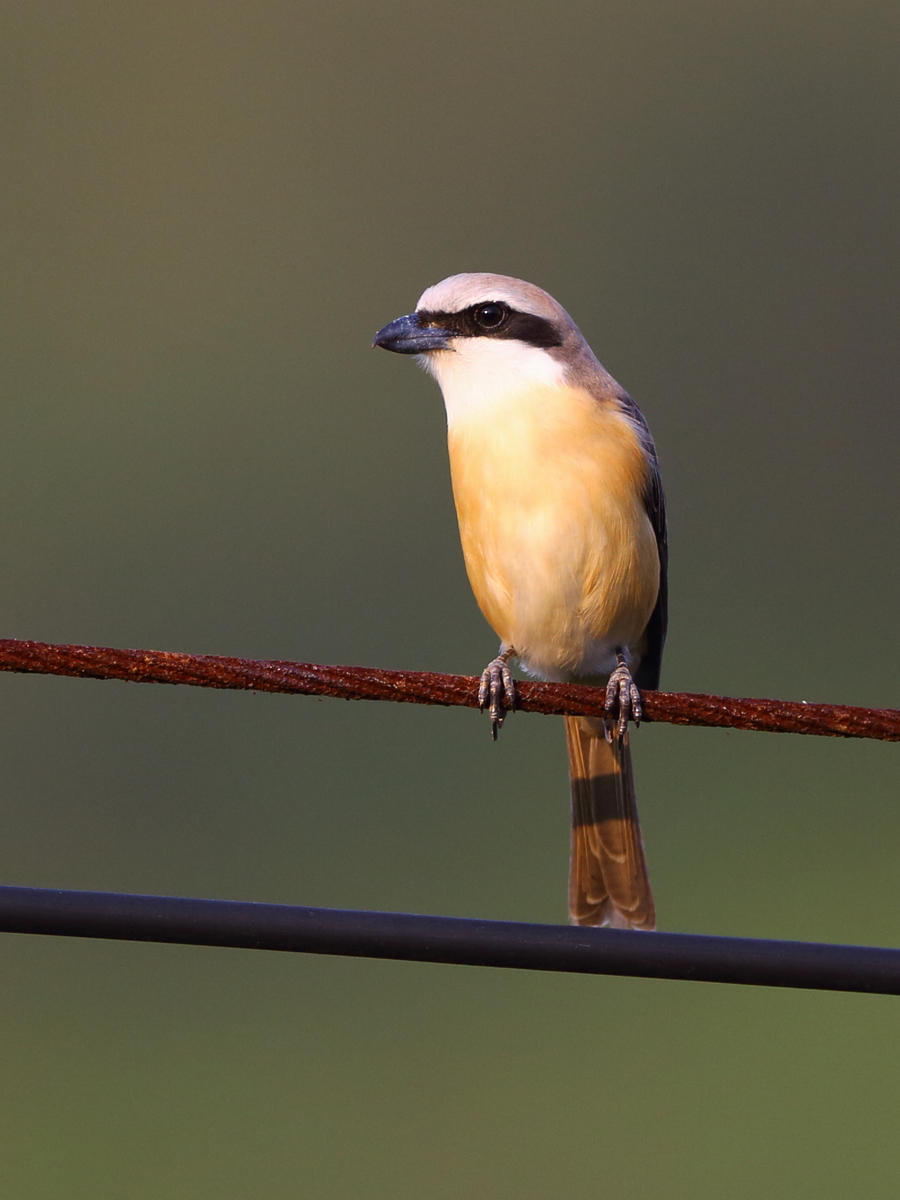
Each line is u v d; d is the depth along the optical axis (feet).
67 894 20.03
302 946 20.24
